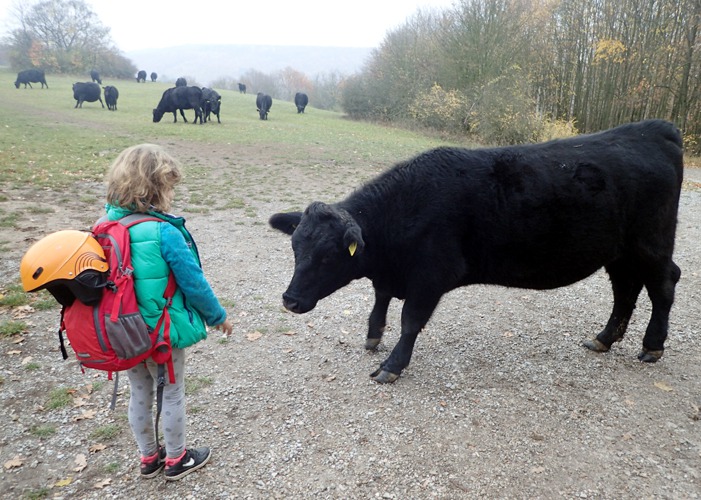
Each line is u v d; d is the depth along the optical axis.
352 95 38.22
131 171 2.47
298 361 4.43
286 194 11.19
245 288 6.03
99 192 10.33
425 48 34.28
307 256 3.50
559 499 2.91
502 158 3.96
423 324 4.05
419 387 4.06
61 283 2.23
